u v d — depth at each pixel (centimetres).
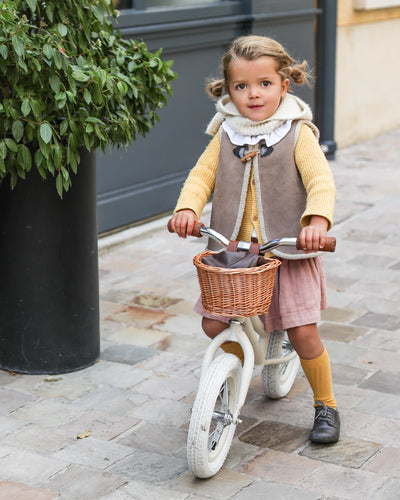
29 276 420
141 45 411
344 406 399
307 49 871
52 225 414
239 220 347
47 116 376
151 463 348
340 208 773
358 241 676
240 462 348
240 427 379
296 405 402
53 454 354
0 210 413
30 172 402
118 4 650
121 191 674
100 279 589
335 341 478
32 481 333
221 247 356
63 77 369
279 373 402
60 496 322
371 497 320
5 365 437
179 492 325
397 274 598
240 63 331
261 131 342
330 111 962
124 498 321
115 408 398
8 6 343
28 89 364
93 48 399
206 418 320
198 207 351
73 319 431
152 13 671
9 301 425
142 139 686
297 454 355
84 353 440
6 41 339
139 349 469
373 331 494
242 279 306
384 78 1127
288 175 343
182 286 575
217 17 741
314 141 343
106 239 658
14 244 416
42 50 354
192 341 481
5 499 320
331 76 951
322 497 321
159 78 407
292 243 319
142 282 583
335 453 354
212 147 362
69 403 403
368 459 349
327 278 589
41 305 424
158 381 429
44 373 434
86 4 387
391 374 435
